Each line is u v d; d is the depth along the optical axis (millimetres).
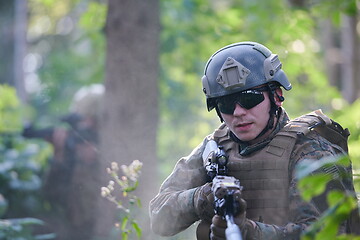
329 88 17812
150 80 11305
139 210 9633
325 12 15141
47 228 12352
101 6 17438
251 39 18094
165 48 19203
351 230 5445
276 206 5750
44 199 12656
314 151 5684
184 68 20531
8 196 12914
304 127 5809
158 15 11477
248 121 5891
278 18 17594
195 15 18953
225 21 18609
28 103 28781
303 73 18375
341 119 12062
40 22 31984
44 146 13938
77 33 31516
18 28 29219
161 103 21188
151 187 10672
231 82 5875
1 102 15930
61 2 28797
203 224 5918
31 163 13320
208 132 22016
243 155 5984
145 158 10984
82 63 28281
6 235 9602
